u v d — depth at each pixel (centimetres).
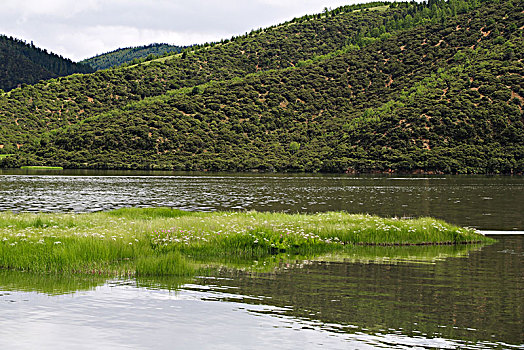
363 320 1311
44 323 1266
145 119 16800
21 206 5056
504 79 15475
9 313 1335
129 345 1130
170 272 1822
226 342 1158
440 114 14425
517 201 5884
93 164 14588
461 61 18838
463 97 15025
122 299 1480
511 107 14312
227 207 5250
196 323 1280
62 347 1118
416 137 14062
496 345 1155
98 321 1286
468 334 1220
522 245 2650
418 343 1165
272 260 2136
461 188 8281
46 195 6462
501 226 3616
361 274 1852
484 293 1587
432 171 13162
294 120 18312
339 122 17838
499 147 13525
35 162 14662
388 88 19888
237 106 18550
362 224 2873
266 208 5188
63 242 2095
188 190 7688
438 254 2320
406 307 1430
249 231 2494
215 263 2052
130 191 7356
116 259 2022
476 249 2491
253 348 1120
